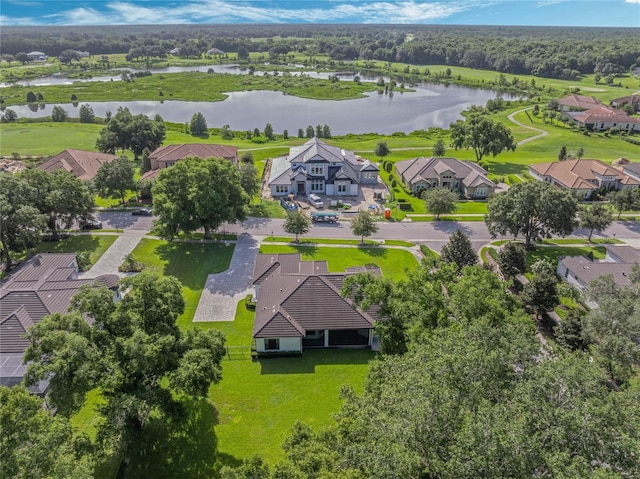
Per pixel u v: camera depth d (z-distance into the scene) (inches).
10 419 907.4
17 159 4338.1
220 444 1432.1
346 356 1857.8
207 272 2484.0
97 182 3262.8
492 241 2970.0
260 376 1734.7
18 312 1769.2
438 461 829.8
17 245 2405.3
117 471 1318.9
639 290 1672.0
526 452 749.9
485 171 4010.8
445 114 7263.8
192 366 1274.6
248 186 3476.9
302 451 987.9
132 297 1390.3
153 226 2731.3
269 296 2006.6
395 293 1556.3
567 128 6048.2
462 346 1047.0
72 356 1143.6
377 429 907.4
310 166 3715.6
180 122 6619.1
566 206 2657.5
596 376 936.9
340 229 3110.2
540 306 2046.0
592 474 715.4
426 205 3265.3
